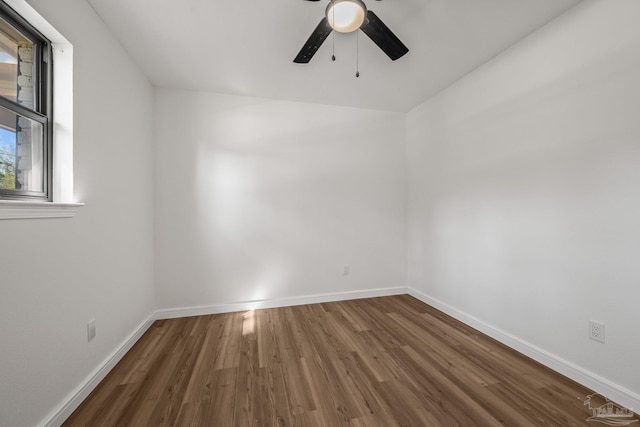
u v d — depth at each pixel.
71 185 1.39
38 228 1.16
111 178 1.78
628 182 1.38
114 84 1.84
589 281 1.54
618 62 1.40
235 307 2.77
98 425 1.26
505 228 2.05
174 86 2.59
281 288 2.92
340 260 3.11
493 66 2.14
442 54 2.10
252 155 2.83
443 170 2.72
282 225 2.92
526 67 1.88
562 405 1.40
